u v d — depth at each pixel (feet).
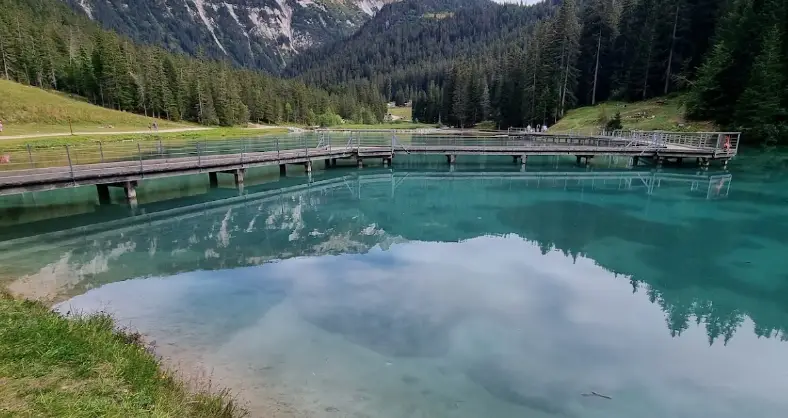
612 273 41.96
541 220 61.87
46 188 55.67
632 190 82.99
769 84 115.55
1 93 198.29
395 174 102.12
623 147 106.11
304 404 20.92
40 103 206.28
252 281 38.06
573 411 22.08
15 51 284.00
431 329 29.99
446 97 335.47
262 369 23.91
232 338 27.45
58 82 306.35
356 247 49.19
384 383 23.39
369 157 117.19
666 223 59.62
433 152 108.27
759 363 27.40
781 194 76.38
